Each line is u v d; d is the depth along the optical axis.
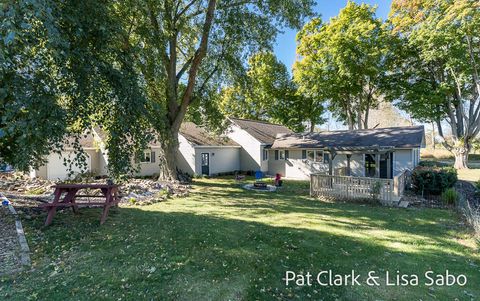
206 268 4.41
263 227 6.96
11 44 3.39
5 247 4.86
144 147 5.47
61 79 4.55
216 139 22.50
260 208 9.66
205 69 16.12
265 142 22.50
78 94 4.62
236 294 3.71
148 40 9.70
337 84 23.53
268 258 4.94
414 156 16.44
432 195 11.90
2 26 2.94
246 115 33.00
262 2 13.89
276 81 31.50
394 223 7.68
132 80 5.41
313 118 31.34
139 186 12.63
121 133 5.26
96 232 5.88
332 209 9.63
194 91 16.23
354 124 27.47
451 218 8.26
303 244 5.74
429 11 18.77
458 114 22.66
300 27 14.69
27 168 4.37
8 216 6.71
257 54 17.92
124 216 7.39
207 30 14.05
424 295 3.86
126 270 4.20
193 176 19.73
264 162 22.48
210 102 16.75
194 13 14.94
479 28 16.88
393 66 22.86
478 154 34.72
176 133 15.69
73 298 3.41
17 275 3.92
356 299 3.74
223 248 5.29
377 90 24.45
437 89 20.66
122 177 5.48
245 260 4.80
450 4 17.45
